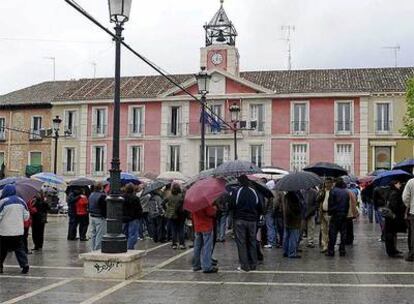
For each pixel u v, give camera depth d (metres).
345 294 9.23
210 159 44.44
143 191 18.92
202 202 11.37
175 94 45.12
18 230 11.58
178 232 16.38
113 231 11.39
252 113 44.06
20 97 49.97
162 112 45.56
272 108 43.72
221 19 46.16
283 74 46.50
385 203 15.51
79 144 47.19
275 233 16.50
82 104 47.12
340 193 14.16
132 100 45.97
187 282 10.45
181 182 21.94
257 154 43.91
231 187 13.32
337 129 42.69
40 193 16.03
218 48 45.44
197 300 8.79
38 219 16.00
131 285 10.16
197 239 11.87
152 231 18.88
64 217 30.14
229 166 12.05
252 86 43.75
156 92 45.97
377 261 13.27
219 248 16.38
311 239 16.41
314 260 13.52
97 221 14.93
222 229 17.94
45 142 48.16
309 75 45.66
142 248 16.55
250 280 10.66
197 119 44.69
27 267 11.72
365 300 8.74
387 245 14.02
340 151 42.72
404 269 11.95
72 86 50.00
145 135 45.91
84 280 10.75
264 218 16.44
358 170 42.09
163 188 19.34
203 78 20.55
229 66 45.16
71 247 16.86
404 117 36.53
